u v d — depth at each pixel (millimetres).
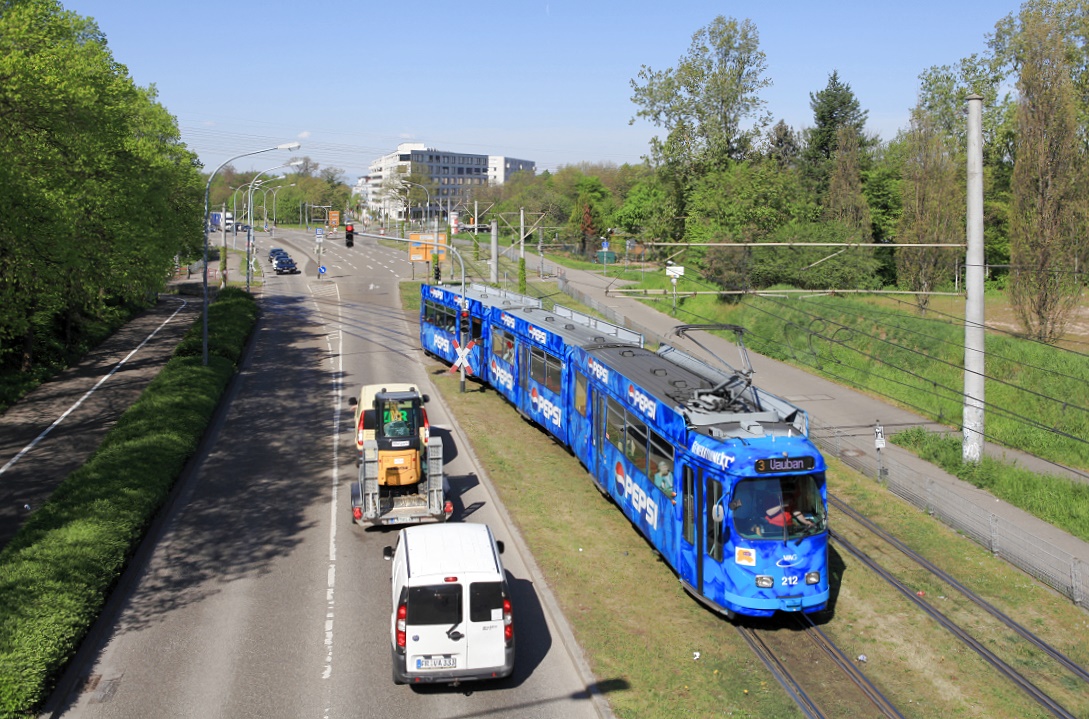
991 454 27297
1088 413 28500
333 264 90000
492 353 33438
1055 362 32344
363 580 16781
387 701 12555
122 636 14477
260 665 13539
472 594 12398
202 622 15000
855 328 41906
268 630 14719
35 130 26328
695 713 12102
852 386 37312
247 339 45344
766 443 14820
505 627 12484
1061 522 21094
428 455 18812
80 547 16359
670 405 17078
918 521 20484
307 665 13555
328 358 41312
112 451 22828
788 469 14531
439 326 40688
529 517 19938
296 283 73250
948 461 25188
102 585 15453
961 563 17984
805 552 14430
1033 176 35125
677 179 73125
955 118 66625
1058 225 34562
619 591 16156
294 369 38594
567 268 86125
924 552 18547
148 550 18297
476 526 14406
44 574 15023
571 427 24328
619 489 19891
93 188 28875
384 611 15477
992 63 64250
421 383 35844
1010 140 63219
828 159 85938
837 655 13945
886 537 19312
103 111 28516
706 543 14930
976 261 23312
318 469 24094
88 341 43875
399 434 19734
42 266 26547
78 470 21656
